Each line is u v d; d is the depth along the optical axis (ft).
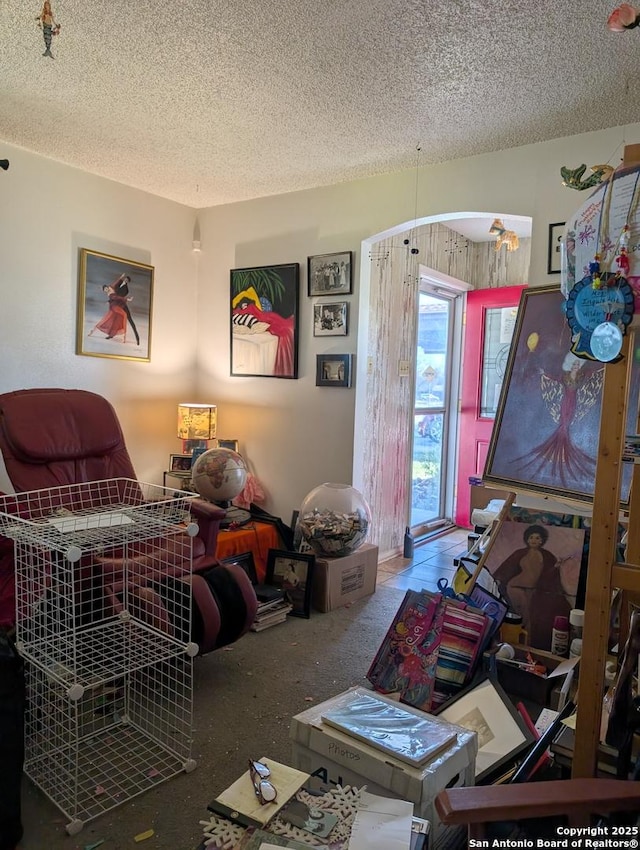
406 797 4.39
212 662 9.10
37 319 11.43
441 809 3.11
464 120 9.29
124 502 9.91
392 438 15.14
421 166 11.41
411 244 15.21
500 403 8.10
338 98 8.64
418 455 17.31
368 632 10.41
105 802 5.88
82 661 6.52
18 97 8.82
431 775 4.41
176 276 14.29
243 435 14.23
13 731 5.26
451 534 17.74
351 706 5.37
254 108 9.05
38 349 11.49
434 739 4.82
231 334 14.28
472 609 7.47
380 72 7.86
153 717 7.46
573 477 7.11
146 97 8.77
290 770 4.59
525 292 8.26
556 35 6.88
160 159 11.32
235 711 7.68
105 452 10.12
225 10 6.55
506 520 8.80
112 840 5.43
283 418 13.58
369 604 11.84
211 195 13.57
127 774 6.32
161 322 13.99
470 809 3.06
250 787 4.42
